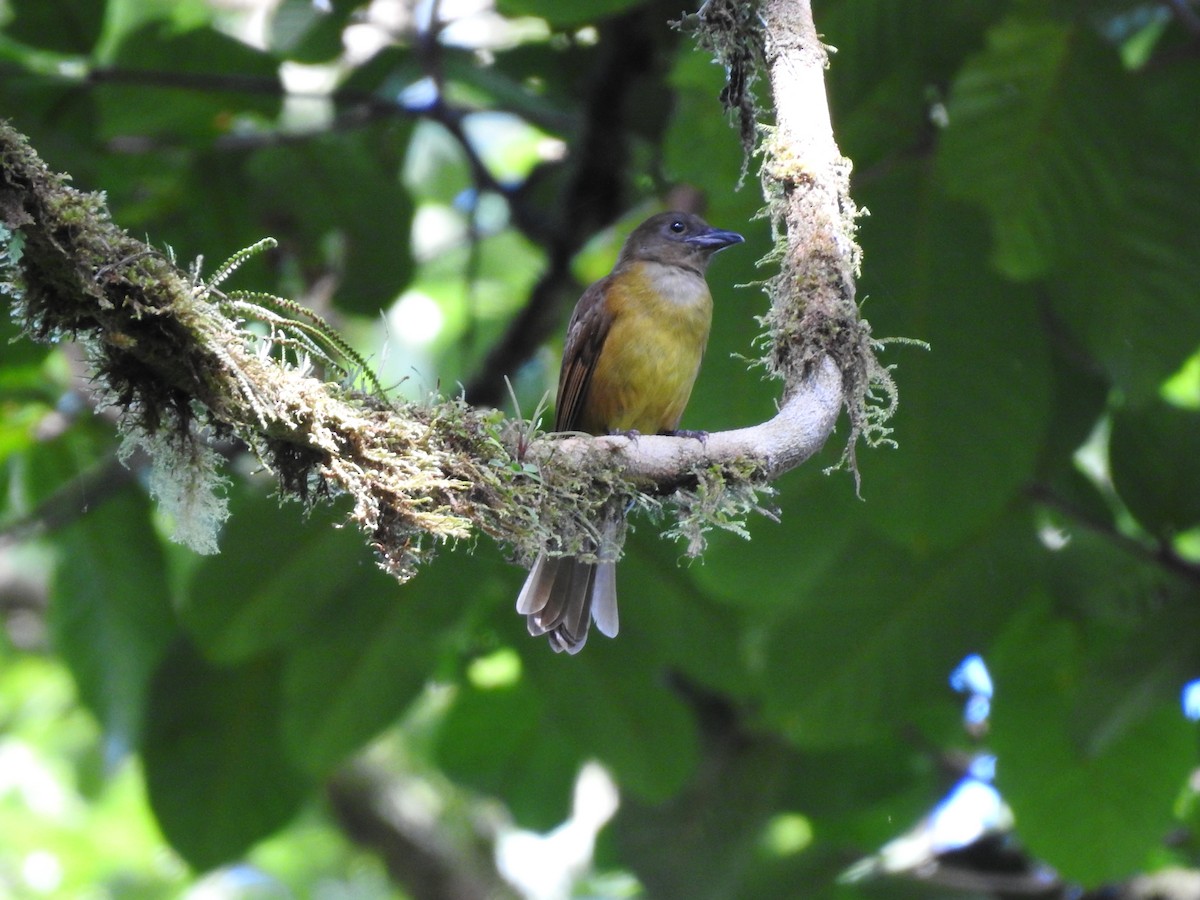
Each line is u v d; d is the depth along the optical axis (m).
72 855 16.45
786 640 10.64
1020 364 9.16
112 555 11.49
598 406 10.20
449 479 5.04
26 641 16.97
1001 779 10.55
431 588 10.66
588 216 12.33
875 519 9.48
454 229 15.86
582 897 16.86
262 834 11.30
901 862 13.16
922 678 10.59
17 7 10.60
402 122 12.44
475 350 14.69
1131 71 8.62
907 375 9.27
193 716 11.38
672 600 10.90
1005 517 10.37
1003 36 8.34
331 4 11.13
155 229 11.55
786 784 12.44
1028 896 12.64
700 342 10.07
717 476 5.28
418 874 16.52
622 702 11.09
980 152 8.48
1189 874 12.73
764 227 9.46
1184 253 8.91
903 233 9.21
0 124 4.48
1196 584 10.01
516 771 13.12
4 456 11.40
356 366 5.30
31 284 4.59
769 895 12.29
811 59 5.86
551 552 5.31
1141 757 10.35
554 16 9.03
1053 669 10.60
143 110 10.95
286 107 12.61
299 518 10.38
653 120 11.91
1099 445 12.56
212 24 10.85
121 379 4.77
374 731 10.71
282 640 10.56
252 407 4.70
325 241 12.16
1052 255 8.66
